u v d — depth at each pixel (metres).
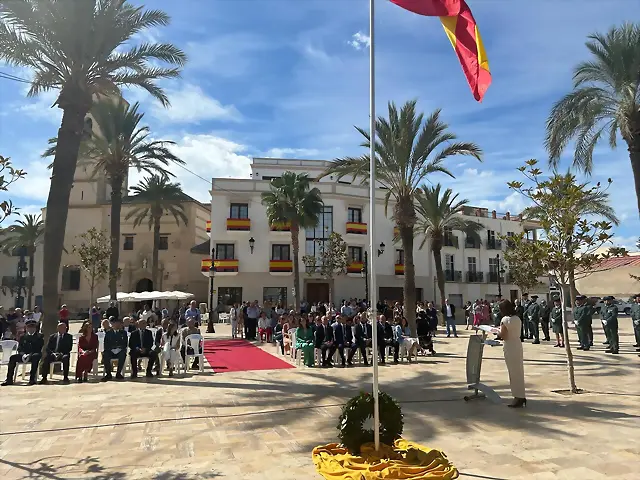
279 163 43.06
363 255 38.38
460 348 17.98
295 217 31.00
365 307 26.11
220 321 34.53
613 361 13.54
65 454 5.80
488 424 6.93
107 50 13.80
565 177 9.02
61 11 12.51
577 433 6.41
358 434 5.03
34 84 13.55
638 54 14.26
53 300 12.62
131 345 11.85
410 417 7.39
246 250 36.69
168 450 5.93
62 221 12.91
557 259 9.04
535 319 18.45
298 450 5.90
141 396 9.38
